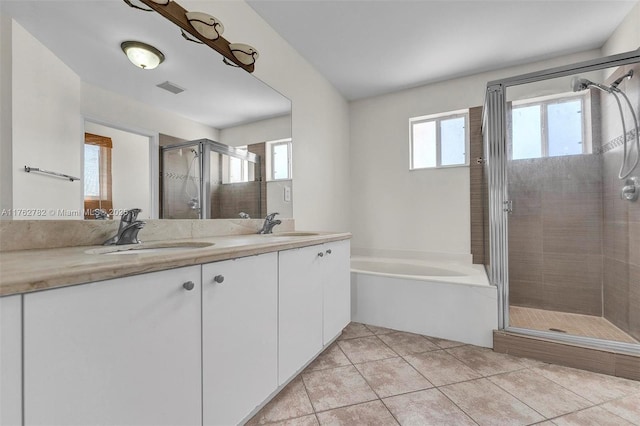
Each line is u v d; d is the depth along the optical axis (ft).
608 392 4.69
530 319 6.82
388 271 9.98
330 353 6.14
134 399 2.41
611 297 6.54
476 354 6.09
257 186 6.66
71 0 3.43
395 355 6.04
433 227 10.13
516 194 7.11
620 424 3.94
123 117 4.00
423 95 10.28
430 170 10.20
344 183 11.21
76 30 3.47
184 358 2.85
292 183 7.95
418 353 6.14
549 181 7.09
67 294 1.99
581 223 6.97
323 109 9.57
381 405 4.37
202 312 3.04
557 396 4.59
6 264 2.10
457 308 6.75
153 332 2.56
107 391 2.23
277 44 7.28
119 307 2.31
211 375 3.15
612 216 6.52
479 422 3.99
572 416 4.11
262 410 4.25
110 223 3.86
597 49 7.93
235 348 3.46
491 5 6.31
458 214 9.74
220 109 5.62
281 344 4.32
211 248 3.25
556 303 7.14
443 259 9.89
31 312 1.82
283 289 4.37
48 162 3.21
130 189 4.11
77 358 2.05
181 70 4.83
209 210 5.44
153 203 4.43
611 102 6.39
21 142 2.97
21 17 2.97
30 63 3.04
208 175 5.41
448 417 4.09
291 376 4.56
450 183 9.87
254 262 3.77
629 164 6.03
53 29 3.24
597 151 6.79
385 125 11.00
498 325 6.35
